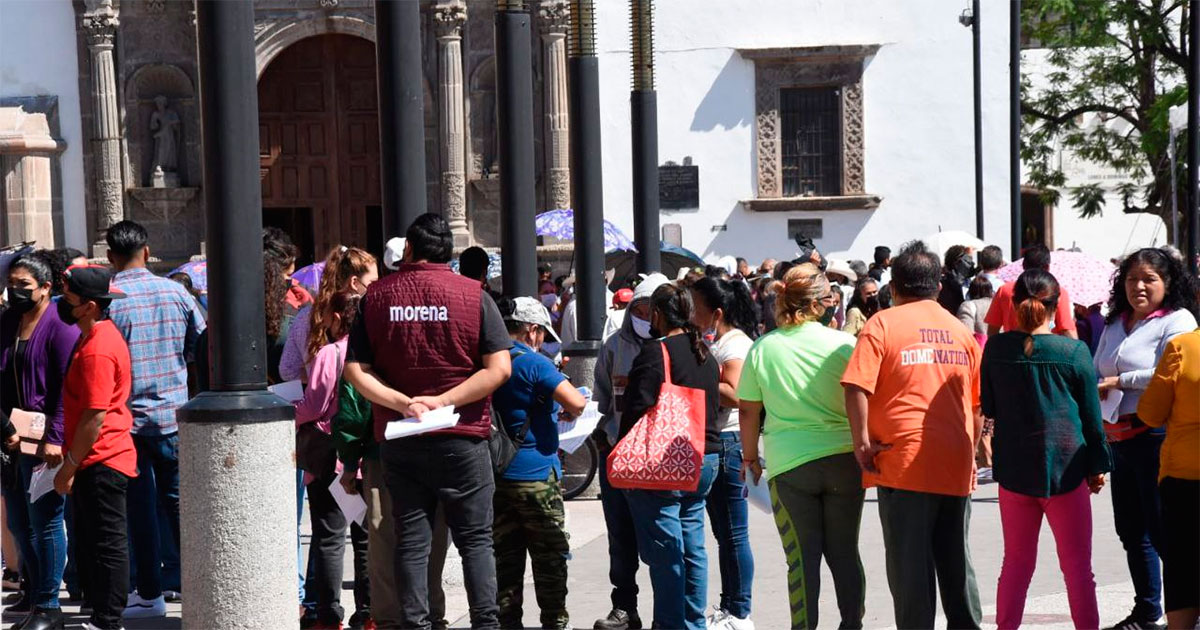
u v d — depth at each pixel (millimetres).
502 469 7969
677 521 7754
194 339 9383
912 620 7039
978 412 7598
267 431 6770
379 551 7875
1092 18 29141
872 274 20344
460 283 7078
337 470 8211
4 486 8852
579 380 13117
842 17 27438
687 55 27750
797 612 7398
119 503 8320
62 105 27828
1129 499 8383
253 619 6754
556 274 27391
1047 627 8328
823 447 7316
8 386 9062
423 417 6840
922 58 27297
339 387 7926
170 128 27984
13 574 10141
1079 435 7484
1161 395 7332
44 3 27734
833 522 7406
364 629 8719
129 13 27766
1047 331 7676
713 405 7941
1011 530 7621
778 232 27750
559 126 27078
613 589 9148
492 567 7094
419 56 9477
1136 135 33406
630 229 27469
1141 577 8328
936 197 27406
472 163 27688
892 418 7055
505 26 11703
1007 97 27234
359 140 28984
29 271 8859
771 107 27594
